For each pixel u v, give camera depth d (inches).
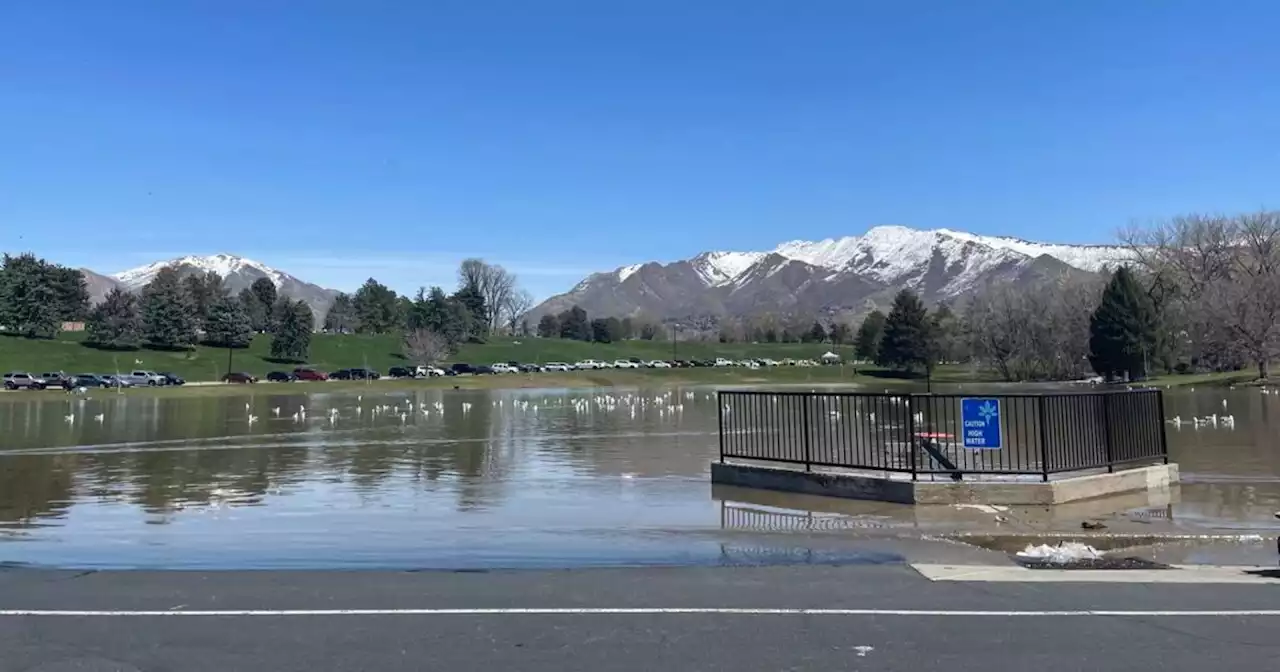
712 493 511.5
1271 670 200.4
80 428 1105.4
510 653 216.4
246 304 4849.9
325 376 3538.4
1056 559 329.4
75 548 363.6
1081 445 520.4
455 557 342.0
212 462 694.5
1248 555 335.0
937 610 254.7
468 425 1133.1
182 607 262.2
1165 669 201.6
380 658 213.3
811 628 236.8
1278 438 803.4
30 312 4050.2
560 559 337.7
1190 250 3093.0
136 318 4037.9
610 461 687.7
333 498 504.4
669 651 217.3
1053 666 204.1
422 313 5152.6
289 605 264.1
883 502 466.0
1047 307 3540.8
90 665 209.2
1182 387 2337.6
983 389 2620.6
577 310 6830.7
